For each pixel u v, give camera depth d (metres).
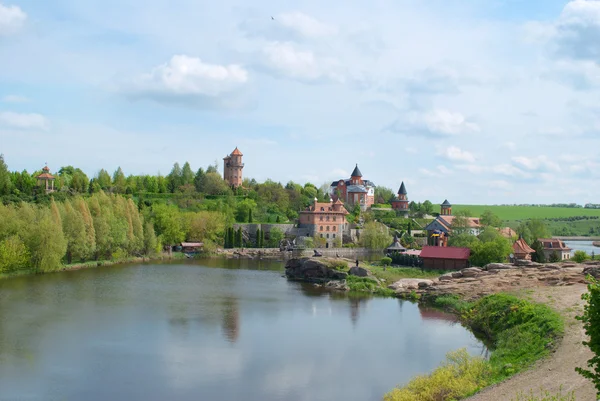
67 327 66.75
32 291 89.56
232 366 53.66
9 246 103.44
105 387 47.41
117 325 68.75
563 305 63.66
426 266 122.19
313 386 48.38
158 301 85.75
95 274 114.25
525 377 41.28
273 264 151.88
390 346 61.38
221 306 83.50
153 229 158.88
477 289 86.25
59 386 47.44
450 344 62.22
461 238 143.62
